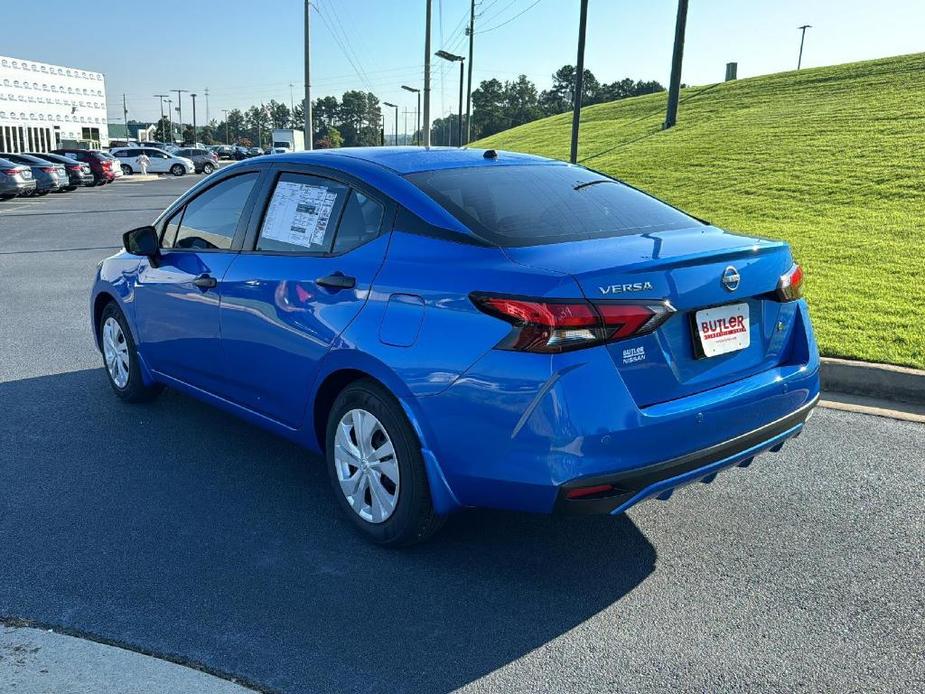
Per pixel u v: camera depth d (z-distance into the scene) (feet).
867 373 18.13
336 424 11.57
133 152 161.17
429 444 10.06
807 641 9.21
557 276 9.11
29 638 9.01
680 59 103.76
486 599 10.02
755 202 51.37
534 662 8.79
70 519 12.05
